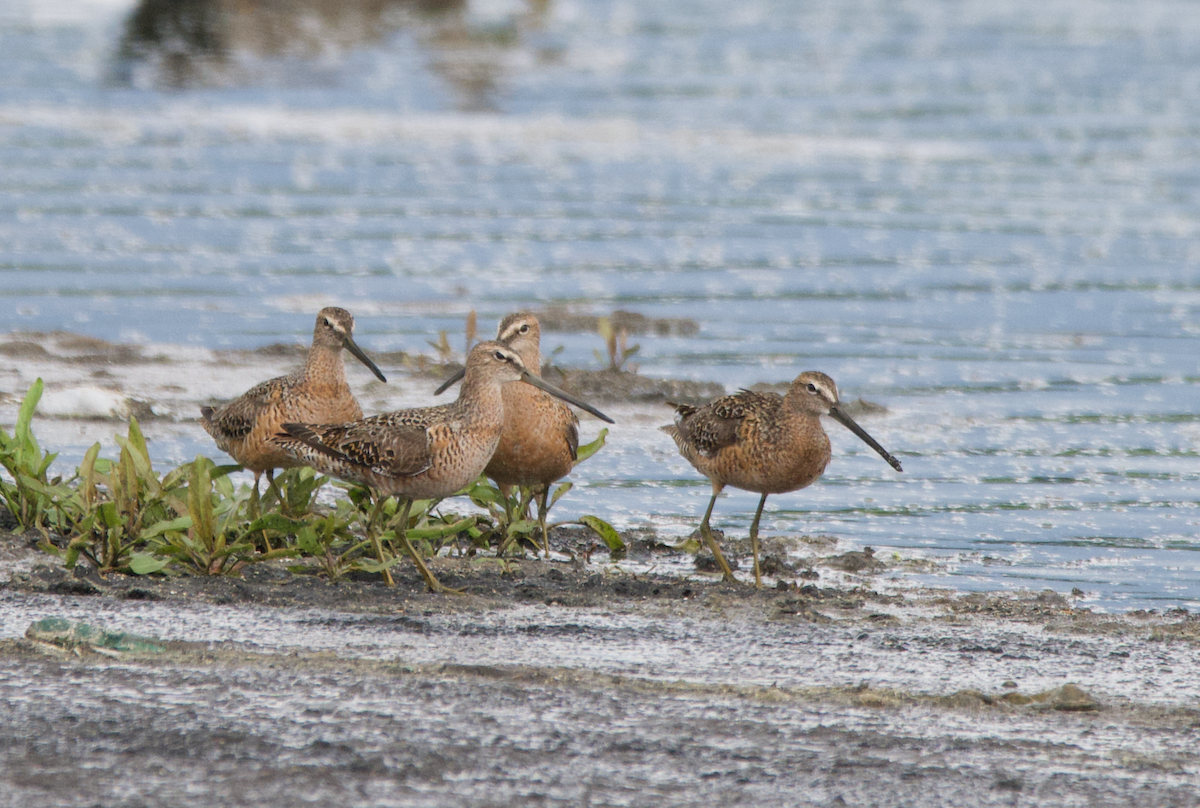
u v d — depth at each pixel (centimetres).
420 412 1049
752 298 2264
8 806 627
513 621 956
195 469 1023
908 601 1070
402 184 3073
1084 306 2248
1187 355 1983
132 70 4169
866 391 1786
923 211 2936
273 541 1094
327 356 1182
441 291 2259
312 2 4784
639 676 848
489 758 703
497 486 1277
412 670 833
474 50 4712
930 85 4456
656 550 1212
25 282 2241
